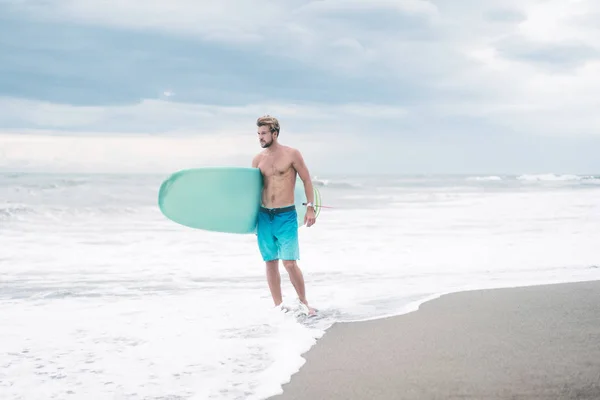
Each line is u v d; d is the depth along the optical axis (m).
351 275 6.74
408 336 3.96
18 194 18.05
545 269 6.88
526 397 2.82
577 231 10.93
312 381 3.11
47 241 9.80
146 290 5.91
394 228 11.72
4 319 4.62
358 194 26.83
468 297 5.18
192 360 3.56
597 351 3.54
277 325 4.39
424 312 4.65
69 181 20.67
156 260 7.95
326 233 10.86
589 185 40.47
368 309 4.91
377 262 7.68
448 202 20.31
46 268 7.30
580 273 6.54
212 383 3.15
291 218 4.83
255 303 5.19
